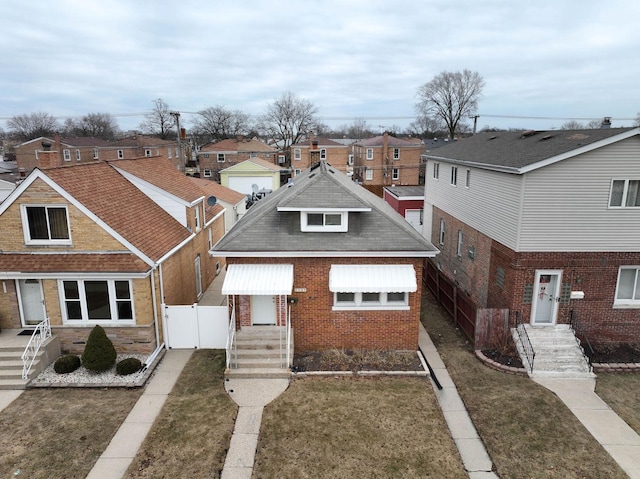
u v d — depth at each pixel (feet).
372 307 61.62
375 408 49.16
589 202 59.67
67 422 46.98
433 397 51.47
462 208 84.79
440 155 99.45
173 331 63.87
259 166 211.61
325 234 61.16
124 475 39.52
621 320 63.67
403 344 62.80
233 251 58.75
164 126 425.28
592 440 44.47
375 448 42.91
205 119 433.89
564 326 63.57
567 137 67.10
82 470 40.14
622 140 57.16
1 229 59.16
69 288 60.03
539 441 44.37
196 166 302.86
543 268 61.72
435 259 104.27
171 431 45.47
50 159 76.74
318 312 61.77
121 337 60.44
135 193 76.13
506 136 91.30
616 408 49.96
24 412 48.70
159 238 68.33
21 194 57.98
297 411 48.65
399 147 244.22
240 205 144.36
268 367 56.75
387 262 60.64
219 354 62.18
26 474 39.65
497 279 68.28
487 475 39.88
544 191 59.31
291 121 384.88
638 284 63.31
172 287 69.41
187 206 79.30
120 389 53.47
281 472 39.81
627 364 58.75
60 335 60.29
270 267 59.82
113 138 504.84
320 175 63.72
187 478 39.17
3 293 60.75
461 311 70.23
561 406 50.16
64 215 59.21
